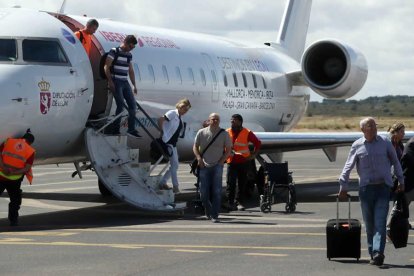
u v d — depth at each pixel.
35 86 16.42
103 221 17.11
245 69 25.48
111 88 18.05
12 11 17.62
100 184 22.61
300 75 27.97
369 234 12.25
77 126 17.52
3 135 15.91
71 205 20.62
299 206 20.05
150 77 20.55
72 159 18.56
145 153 20.84
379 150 12.16
